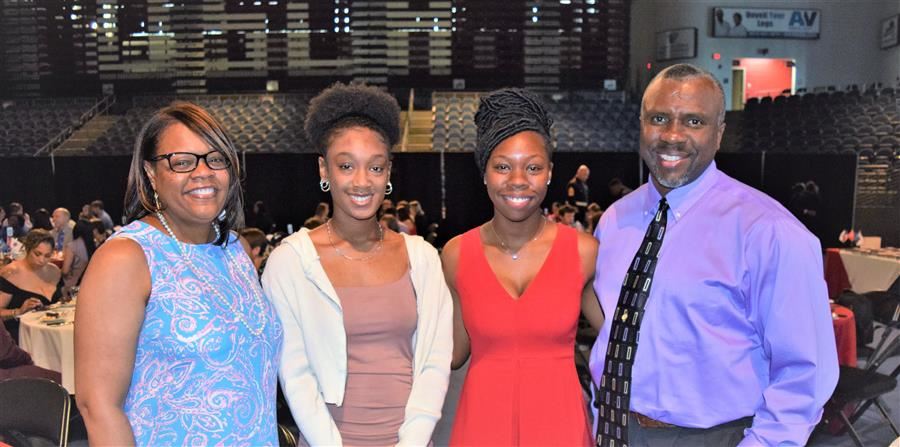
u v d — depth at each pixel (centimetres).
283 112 1051
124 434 125
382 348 168
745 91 1059
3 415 239
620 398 172
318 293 166
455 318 195
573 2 1073
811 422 152
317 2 1047
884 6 1007
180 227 141
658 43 1083
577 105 1077
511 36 1070
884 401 399
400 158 916
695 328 163
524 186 172
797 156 809
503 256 184
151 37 1027
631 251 180
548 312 179
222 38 1044
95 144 983
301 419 161
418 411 165
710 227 165
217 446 133
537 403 179
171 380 131
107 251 128
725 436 162
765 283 156
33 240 422
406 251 178
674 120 160
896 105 892
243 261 154
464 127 1063
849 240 610
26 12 994
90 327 124
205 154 136
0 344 336
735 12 1045
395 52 1068
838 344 370
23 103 1006
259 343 144
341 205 169
